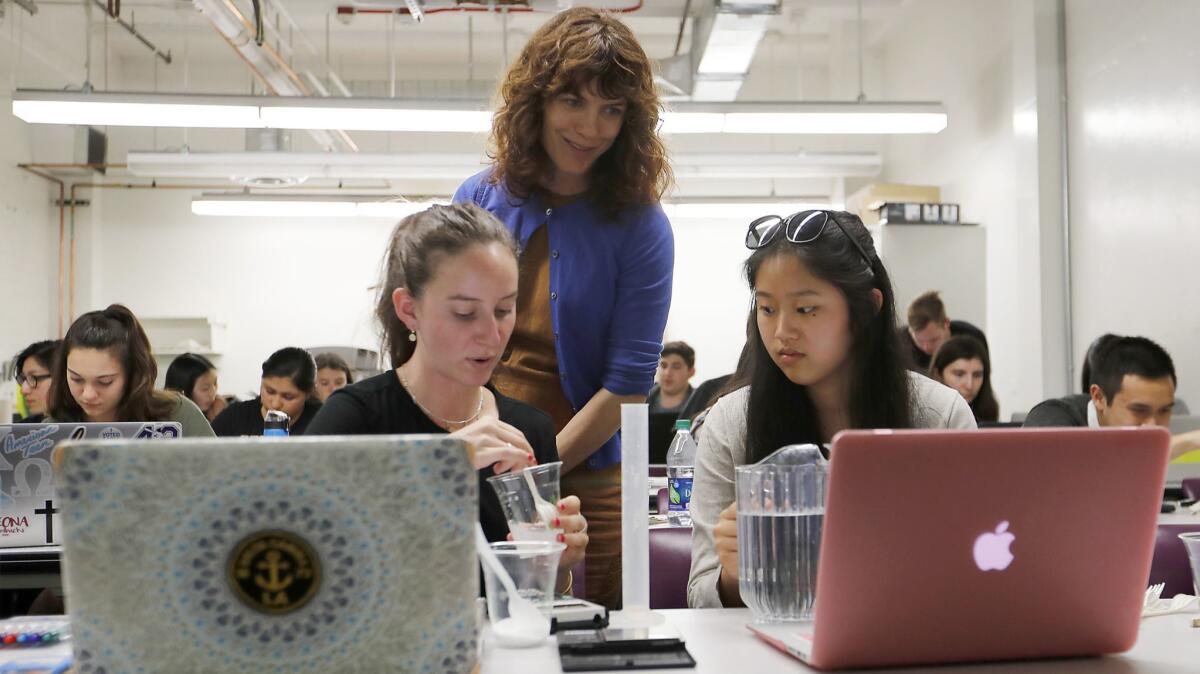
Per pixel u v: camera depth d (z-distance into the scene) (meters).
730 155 7.89
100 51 8.95
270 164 7.77
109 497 0.80
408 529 0.83
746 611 1.19
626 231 1.85
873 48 8.98
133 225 9.52
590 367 1.87
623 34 1.77
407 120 5.82
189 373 4.50
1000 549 0.91
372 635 0.82
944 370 4.07
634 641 0.98
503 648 1.00
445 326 1.30
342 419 1.38
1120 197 5.25
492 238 1.31
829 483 0.87
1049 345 5.79
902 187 7.65
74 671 0.86
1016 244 6.55
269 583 0.81
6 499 1.74
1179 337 4.73
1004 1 6.65
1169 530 1.67
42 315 8.98
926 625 0.92
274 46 7.73
